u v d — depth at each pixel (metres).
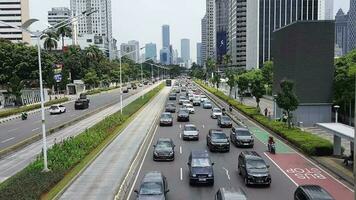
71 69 135.00
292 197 22.31
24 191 21.27
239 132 38.38
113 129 47.12
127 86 164.75
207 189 23.98
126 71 177.38
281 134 41.44
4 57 95.94
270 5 173.12
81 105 75.94
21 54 97.25
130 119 58.09
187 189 24.00
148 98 95.25
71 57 136.12
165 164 30.73
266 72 98.19
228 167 29.58
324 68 50.81
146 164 30.78
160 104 83.94
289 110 44.03
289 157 32.84
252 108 66.81
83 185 24.45
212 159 32.28
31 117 65.12
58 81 103.19
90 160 30.97
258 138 42.25
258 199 21.98
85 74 134.50
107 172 27.62
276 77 57.91
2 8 179.75
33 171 25.91
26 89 95.81
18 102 82.75
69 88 119.12
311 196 18.45
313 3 171.75
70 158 29.25
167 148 32.28
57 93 117.81
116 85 167.38
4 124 57.22
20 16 180.38
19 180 23.62
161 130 48.34
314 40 50.62
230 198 18.30
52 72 101.31
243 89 77.56
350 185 24.59
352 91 46.47
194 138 40.94
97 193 22.77
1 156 33.66
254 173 24.34
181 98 86.75
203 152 27.59
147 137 43.25
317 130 47.28
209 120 58.03
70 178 25.61
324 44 50.59
